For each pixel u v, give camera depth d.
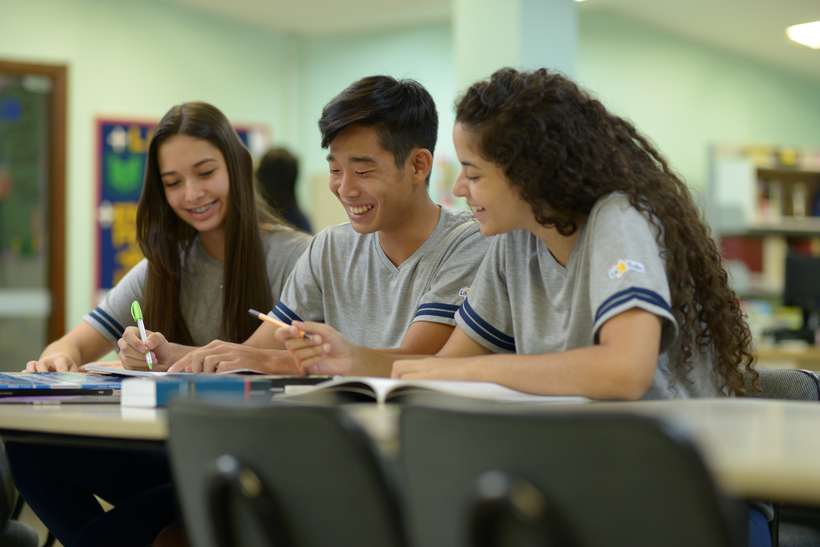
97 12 7.90
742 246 8.58
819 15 7.70
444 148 8.38
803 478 1.14
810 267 7.26
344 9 8.12
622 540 1.06
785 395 2.44
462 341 2.38
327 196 8.31
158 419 1.66
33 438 1.83
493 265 2.36
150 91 8.10
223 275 3.09
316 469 1.26
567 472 1.08
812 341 6.98
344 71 8.72
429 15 8.26
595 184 2.09
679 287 2.07
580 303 2.13
